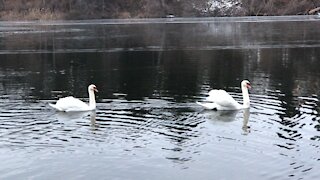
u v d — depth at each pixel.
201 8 108.50
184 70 34.16
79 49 48.91
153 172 14.39
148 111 21.45
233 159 15.41
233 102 21.55
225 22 86.06
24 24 87.94
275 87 27.17
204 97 24.53
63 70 35.38
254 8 106.62
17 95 25.84
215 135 17.83
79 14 104.25
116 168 14.70
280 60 38.59
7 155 15.78
